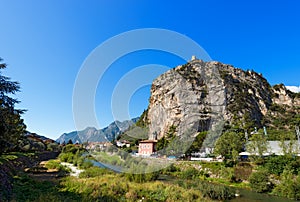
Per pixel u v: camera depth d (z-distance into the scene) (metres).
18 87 13.65
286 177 18.48
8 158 19.66
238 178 21.28
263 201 15.16
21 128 22.31
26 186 13.38
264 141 26.14
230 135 27.53
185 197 12.75
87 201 11.05
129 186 13.45
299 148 23.31
